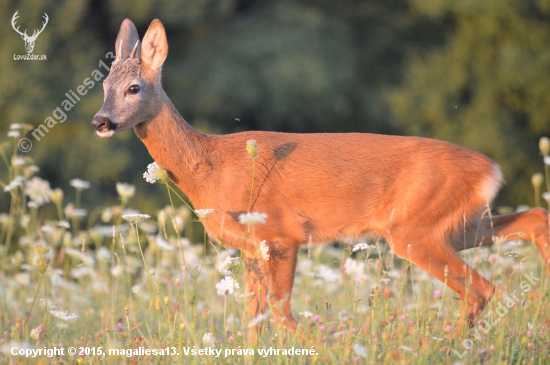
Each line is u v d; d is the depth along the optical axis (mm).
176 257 12633
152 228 11492
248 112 31141
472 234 9594
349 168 9359
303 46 31297
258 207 9359
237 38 31812
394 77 32969
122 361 7824
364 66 33062
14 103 26453
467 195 9320
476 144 26656
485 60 27891
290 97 30562
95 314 11172
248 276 9477
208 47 31516
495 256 8797
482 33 28062
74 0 27953
